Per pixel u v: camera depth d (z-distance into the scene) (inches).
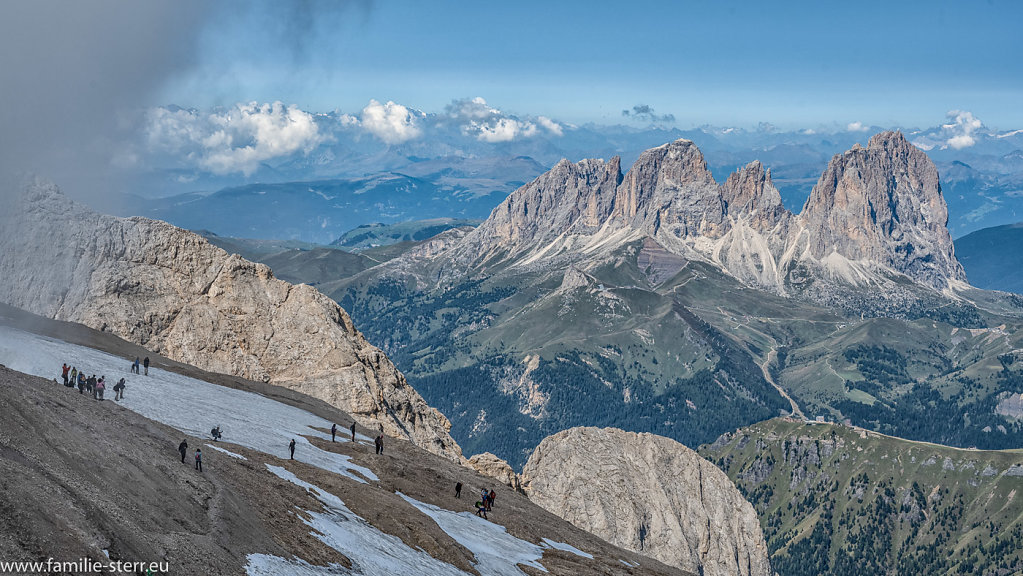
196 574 2084.2
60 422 2504.9
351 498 3732.8
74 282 7160.4
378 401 7377.0
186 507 2474.2
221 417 4621.1
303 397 6914.4
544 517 5733.3
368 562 2935.5
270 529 2733.8
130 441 2760.8
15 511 1788.9
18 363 4463.6
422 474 5009.8
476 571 3523.6
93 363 5191.9
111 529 1989.4
